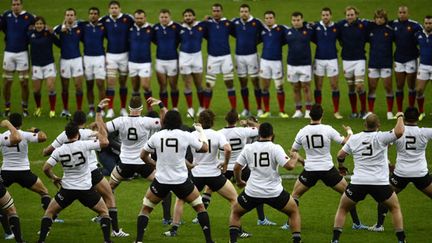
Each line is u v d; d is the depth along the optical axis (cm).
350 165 7850
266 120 9262
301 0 14125
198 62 9350
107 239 5647
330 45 9169
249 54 9319
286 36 9188
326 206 6856
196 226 6350
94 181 5962
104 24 9294
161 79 9369
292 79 9244
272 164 5416
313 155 6000
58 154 5550
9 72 9338
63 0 14625
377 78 9194
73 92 10750
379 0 13838
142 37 9212
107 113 9400
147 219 5625
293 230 5494
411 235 6059
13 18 9262
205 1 14312
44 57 9319
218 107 10131
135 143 6147
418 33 8988
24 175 6025
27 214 6669
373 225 6372
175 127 5572
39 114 9562
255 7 13850
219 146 5847
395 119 9212
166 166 5544
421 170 5938
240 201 5494
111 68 9306
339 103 10206
